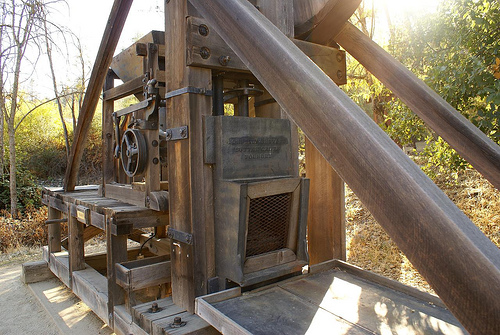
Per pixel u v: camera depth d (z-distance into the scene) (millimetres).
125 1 2678
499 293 711
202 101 2111
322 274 2334
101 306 2979
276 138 2318
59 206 4117
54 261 4402
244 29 1443
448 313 1719
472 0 3619
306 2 2408
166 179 3553
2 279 4945
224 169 2086
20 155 12703
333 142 1081
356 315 1719
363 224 5816
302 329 1575
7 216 8844
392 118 5145
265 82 1338
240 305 1852
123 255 2705
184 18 2094
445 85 3525
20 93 10906
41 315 3688
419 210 854
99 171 15727
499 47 3340
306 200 2209
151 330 2008
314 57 2488
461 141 1892
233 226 1986
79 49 9680
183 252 2160
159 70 2676
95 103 3492
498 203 4840
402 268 4133
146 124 2721
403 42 5477
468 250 767
